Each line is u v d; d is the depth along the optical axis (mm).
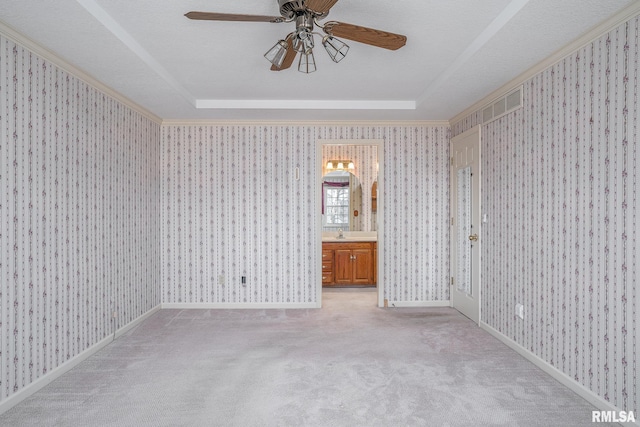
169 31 2430
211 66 3033
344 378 2604
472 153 3939
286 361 2900
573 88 2436
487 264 3627
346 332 3605
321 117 4367
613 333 2123
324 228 6203
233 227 4523
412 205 4582
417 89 3666
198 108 3971
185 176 4512
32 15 2059
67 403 2279
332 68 3098
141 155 4000
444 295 4625
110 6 2115
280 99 3965
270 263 4531
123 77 3035
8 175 2203
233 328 3736
